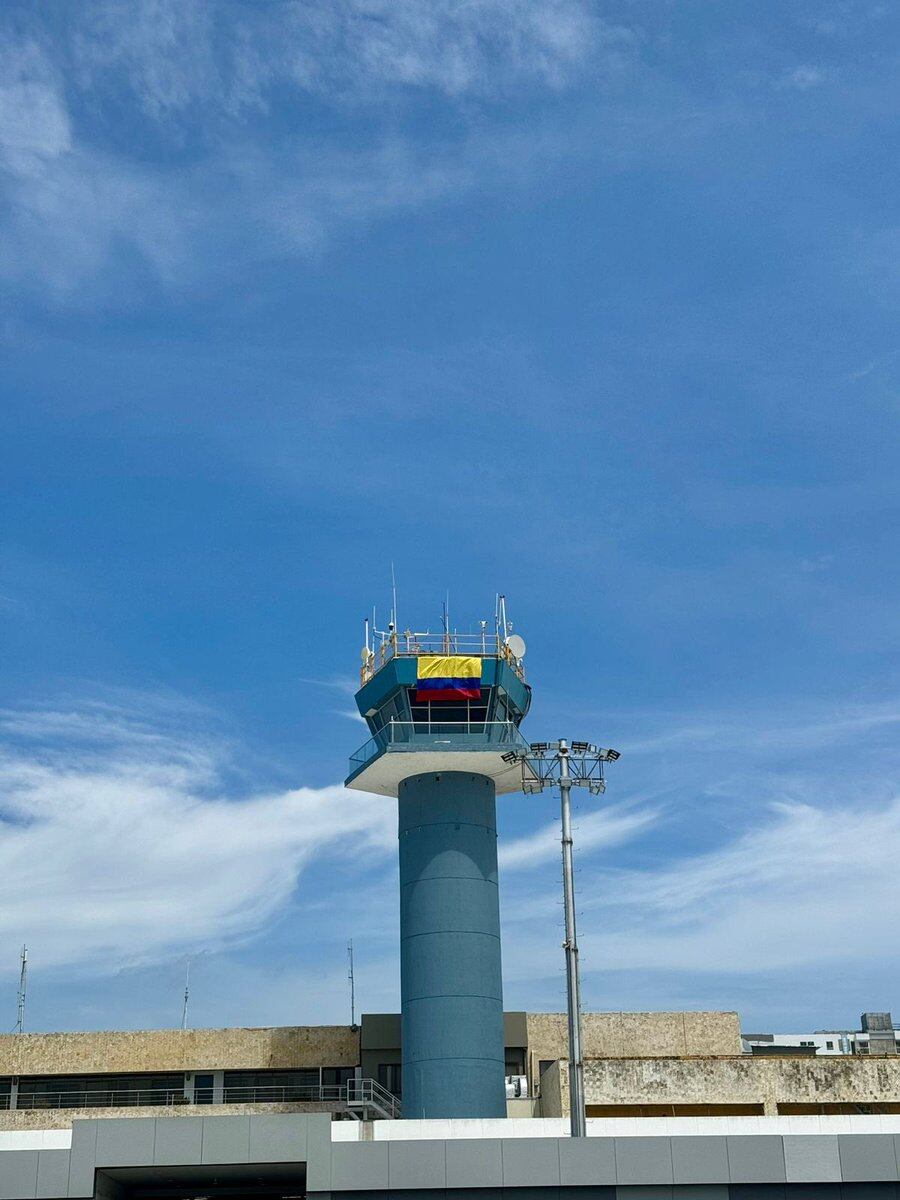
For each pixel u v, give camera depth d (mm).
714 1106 62188
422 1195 50875
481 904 64062
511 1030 68562
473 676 66312
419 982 62750
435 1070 61188
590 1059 61812
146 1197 61844
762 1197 51281
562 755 55406
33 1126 66000
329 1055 69062
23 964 77750
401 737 65750
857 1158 51688
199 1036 69500
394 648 67438
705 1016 69875
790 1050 82750
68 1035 69500
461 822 65125
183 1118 52000
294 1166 52656
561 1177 51062
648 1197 51000
